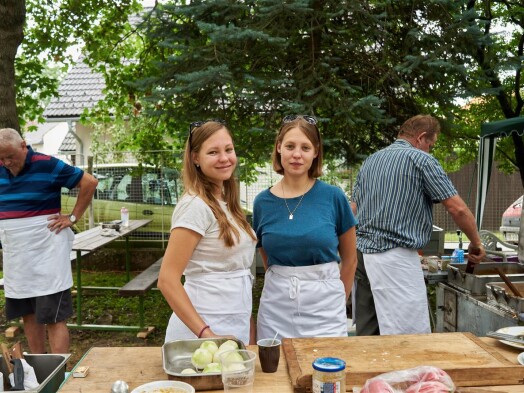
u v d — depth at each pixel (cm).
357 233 370
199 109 595
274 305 264
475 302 348
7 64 608
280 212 266
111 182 877
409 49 594
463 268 393
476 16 579
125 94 888
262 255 285
